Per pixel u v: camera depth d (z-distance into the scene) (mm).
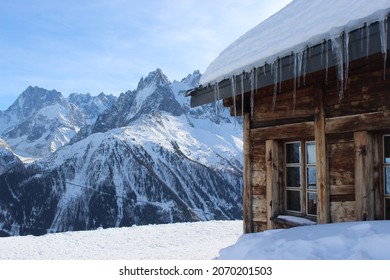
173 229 14547
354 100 5492
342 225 4949
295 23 5859
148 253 9875
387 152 5387
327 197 5773
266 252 4859
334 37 4301
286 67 5156
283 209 6863
